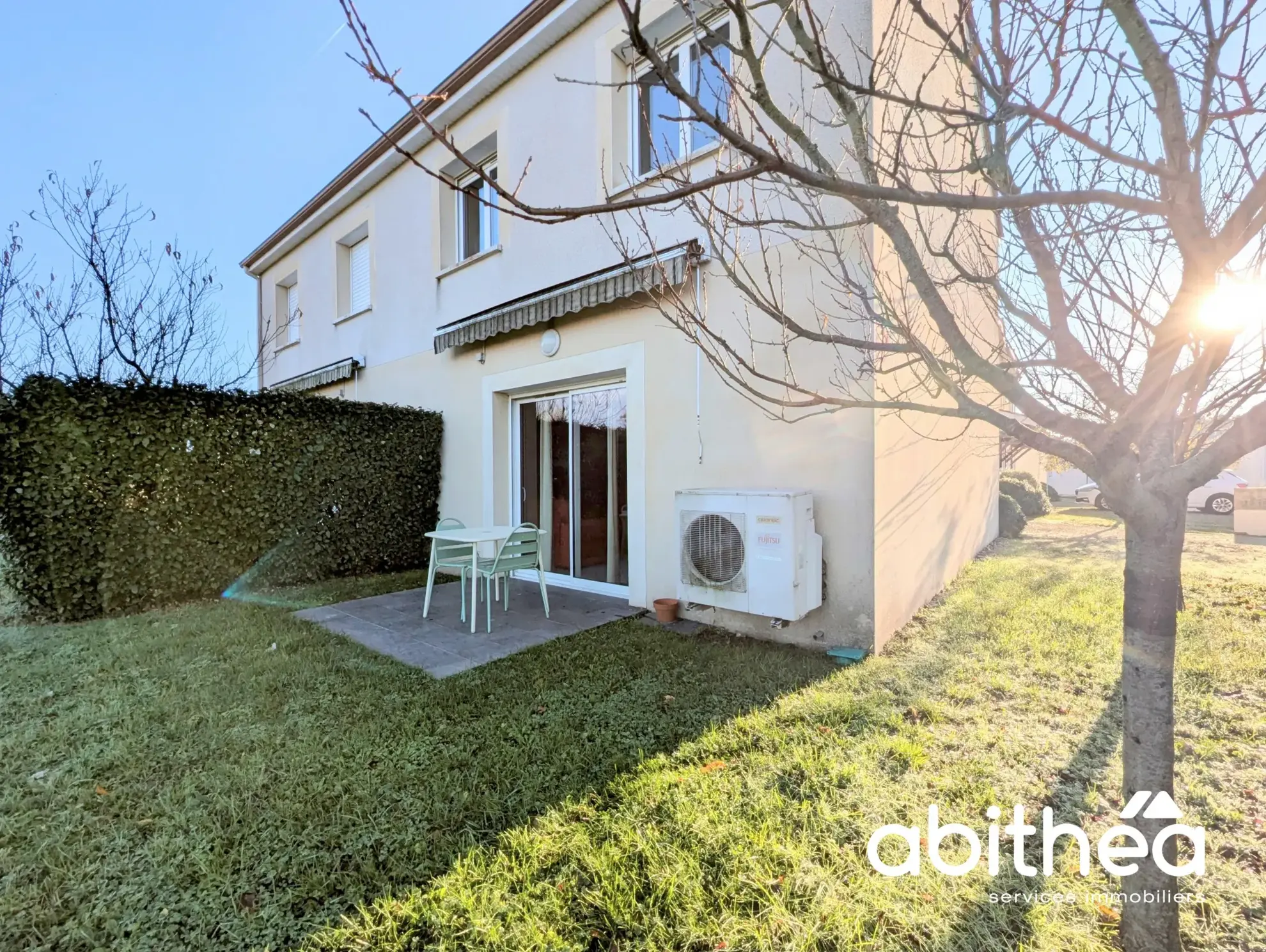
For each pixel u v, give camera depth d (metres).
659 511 6.90
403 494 10.33
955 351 2.06
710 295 6.34
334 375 12.79
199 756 3.56
